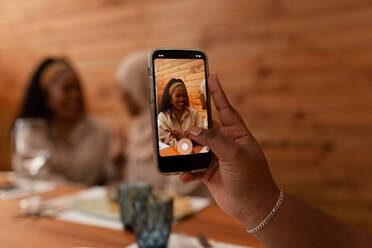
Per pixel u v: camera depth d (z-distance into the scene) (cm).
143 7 276
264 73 235
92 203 115
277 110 232
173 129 70
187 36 261
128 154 198
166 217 79
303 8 218
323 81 216
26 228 98
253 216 62
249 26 237
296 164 229
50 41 324
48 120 208
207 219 102
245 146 62
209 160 71
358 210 211
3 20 347
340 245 58
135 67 188
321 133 219
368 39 201
